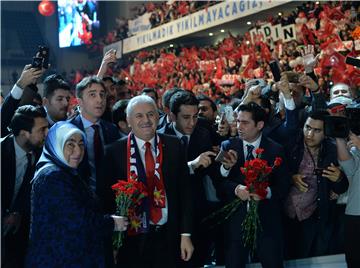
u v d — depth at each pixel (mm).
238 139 3715
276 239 3541
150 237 3213
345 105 3541
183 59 13766
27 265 2760
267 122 4098
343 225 3732
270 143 3643
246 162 3375
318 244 3775
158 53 16156
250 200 3414
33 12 22953
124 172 3258
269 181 3551
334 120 3287
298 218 3760
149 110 3250
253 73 10055
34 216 2750
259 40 10953
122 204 3025
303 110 4156
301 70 8570
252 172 3330
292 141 3836
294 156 3803
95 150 3473
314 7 10211
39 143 3203
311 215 3766
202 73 12391
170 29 15773
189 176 3404
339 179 3568
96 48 20859
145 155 3277
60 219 2697
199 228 3867
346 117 3277
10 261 3195
